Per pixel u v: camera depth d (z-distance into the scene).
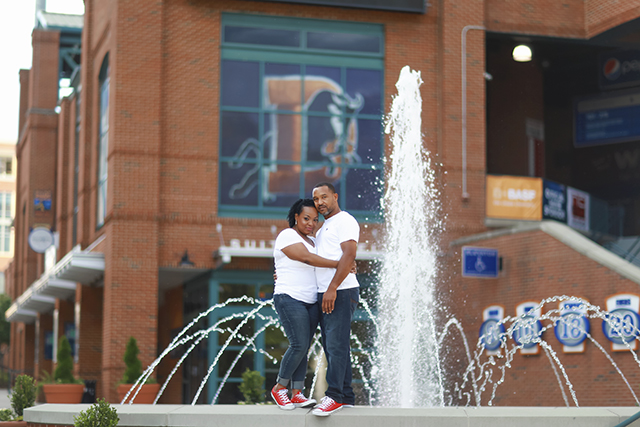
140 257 18.23
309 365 18.28
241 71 19.67
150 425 6.57
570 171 27.08
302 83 19.92
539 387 16.38
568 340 15.77
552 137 27.30
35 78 34.00
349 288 6.53
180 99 19.14
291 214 6.75
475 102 20.67
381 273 18.59
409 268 16.56
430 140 20.42
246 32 19.77
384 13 20.47
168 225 18.66
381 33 20.56
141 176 18.50
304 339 6.52
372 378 17.72
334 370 6.43
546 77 27.45
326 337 6.50
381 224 19.61
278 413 6.39
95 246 21.06
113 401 17.59
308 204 6.62
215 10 19.55
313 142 19.81
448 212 20.08
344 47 20.25
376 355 17.89
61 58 35.03
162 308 22.55
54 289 24.75
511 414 6.40
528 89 26.50
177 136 19.00
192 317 20.28
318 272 6.66
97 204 22.06
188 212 18.83
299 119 19.81
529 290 17.14
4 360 57.91
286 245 6.50
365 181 19.91
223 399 18.38
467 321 18.72
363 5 20.09
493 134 26.06
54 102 34.09
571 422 6.32
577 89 26.97
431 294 19.28
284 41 19.97
